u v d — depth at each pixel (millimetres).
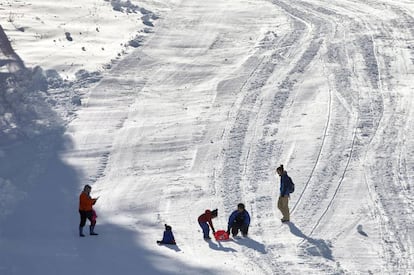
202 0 108250
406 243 42500
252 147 57844
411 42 84938
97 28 90312
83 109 65812
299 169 53438
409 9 101938
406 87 70750
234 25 94000
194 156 56531
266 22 95625
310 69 76062
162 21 95250
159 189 50969
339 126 61250
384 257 40781
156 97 69250
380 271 39062
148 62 78750
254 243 42625
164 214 47156
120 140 59531
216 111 65500
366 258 40625
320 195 49250
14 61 74125
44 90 69312
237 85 71875
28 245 41812
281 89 70500
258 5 105375
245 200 48906
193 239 43375
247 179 52281
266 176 52656
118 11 98938
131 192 50531
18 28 88188
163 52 82250
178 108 66500
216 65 78125
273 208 47656
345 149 56719
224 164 54938
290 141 58656
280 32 90312
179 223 45812
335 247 42062
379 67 76375
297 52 81688
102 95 69125
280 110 65375
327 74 74250
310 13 100250
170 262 39375
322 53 81062
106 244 42125
